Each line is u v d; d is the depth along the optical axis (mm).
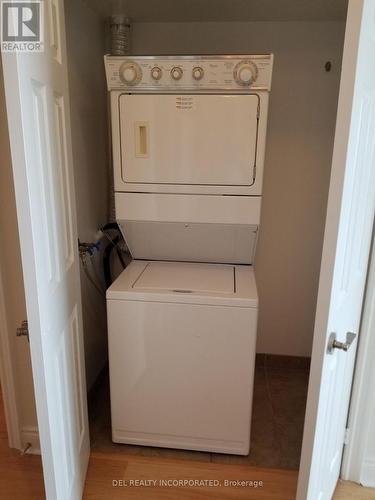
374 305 1570
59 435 1366
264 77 1711
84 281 2195
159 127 1813
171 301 1746
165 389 1872
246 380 1814
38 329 1144
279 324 2643
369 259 1537
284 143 2350
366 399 1675
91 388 2332
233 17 2135
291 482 1805
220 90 1745
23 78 997
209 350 1791
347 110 956
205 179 1859
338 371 1374
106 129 2418
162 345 1810
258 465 1896
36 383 1191
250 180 1843
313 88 2256
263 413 2246
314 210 2432
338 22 2158
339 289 1172
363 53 948
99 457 1920
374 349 1615
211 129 1793
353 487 1772
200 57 1705
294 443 2029
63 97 1414
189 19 2188
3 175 1604
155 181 1885
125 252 2498
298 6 1940
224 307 1725
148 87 1764
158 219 1938
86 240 2176
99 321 2445
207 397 1859
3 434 2062
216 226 1942
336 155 996
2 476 1812
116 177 1900
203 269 2086
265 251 2535
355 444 1745
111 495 1724
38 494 1721
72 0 1890
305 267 2531
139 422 1940
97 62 2238
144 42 2287
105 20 2252
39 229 1137
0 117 1550
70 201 1508
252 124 1773
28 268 1094
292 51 2219
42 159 1171
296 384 2523
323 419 1287
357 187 1162
